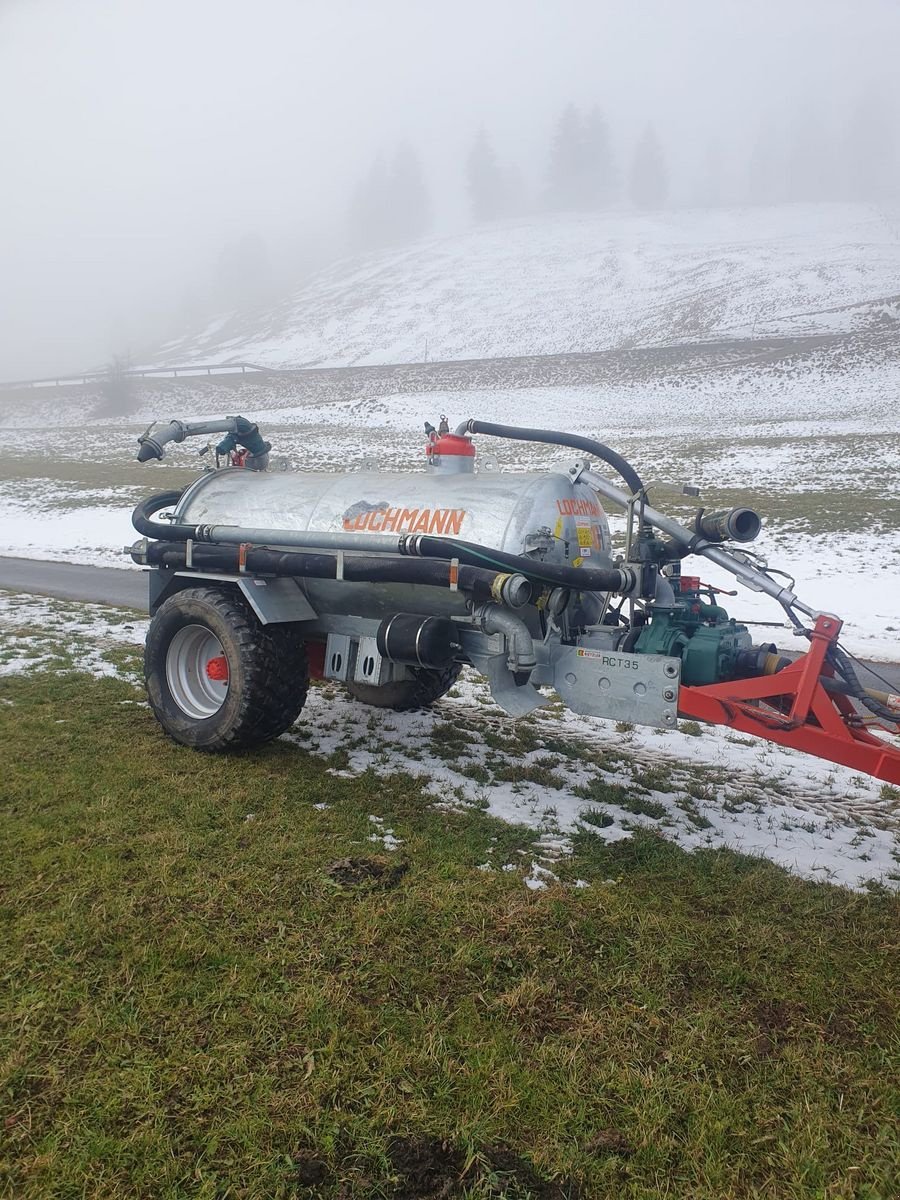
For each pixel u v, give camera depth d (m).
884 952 3.71
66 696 6.70
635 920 3.82
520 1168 2.50
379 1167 2.47
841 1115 2.77
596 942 3.63
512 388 55.59
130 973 3.18
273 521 5.77
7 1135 2.50
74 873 3.87
